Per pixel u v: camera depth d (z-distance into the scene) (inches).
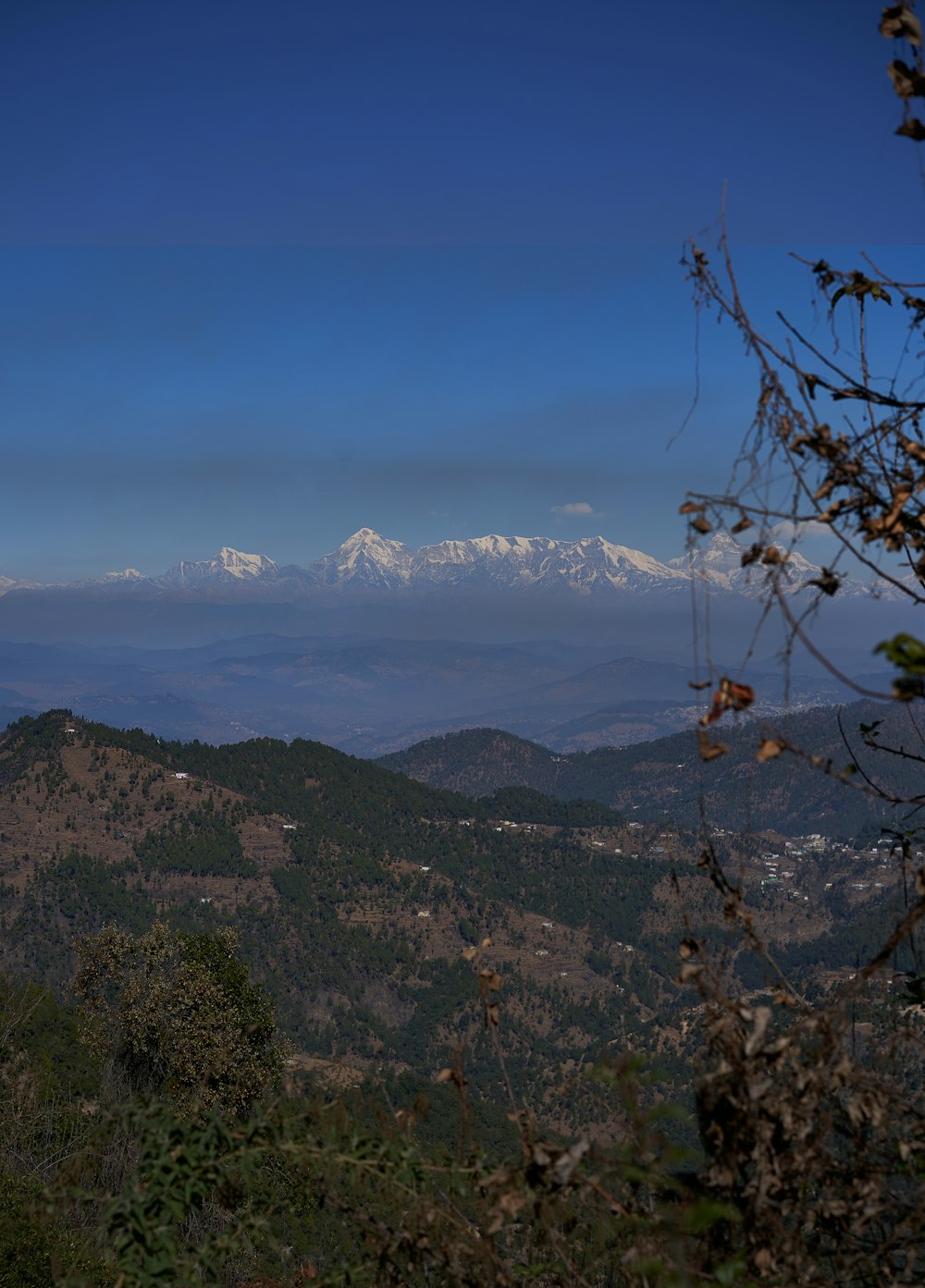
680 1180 61.9
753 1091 59.5
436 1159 76.0
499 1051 76.4
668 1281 57.5
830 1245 63.7
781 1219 62.6
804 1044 63.6
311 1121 73.1
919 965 71.6
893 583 70.0
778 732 66.7
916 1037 65.1
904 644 55.4
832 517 69.3
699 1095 63.0
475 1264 67.6
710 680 67.9
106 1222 68.9
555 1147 64.5
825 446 69.4
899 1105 62.5
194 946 893.8
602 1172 61.8
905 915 64.5
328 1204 71.2
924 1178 61.2
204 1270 68.8
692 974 68.1
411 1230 68.8
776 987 69.6
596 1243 67.2
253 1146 71.3
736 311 72.7
